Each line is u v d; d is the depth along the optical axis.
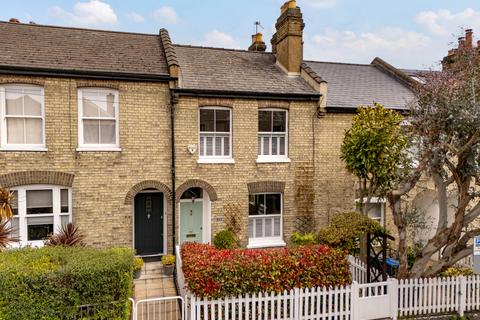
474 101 7.62
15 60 9.95
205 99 11.45
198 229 11.99
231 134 11.83
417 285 8.12
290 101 12.28
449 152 8.62
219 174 11.63
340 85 14.60
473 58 8.92
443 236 8.54
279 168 12.21
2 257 6.83
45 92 10.05
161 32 13.59
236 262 7.29
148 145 11.00
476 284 8.41
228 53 14.70
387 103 13.49
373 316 7.84
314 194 12.53
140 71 10.98
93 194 10.51
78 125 10.41
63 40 11.68
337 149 12.74
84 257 6.84
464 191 8.48
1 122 9.77
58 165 10.20
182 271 8.07
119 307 6.55
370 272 9.10
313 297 7.52
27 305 6.07
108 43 12.24
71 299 6.23
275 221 12.49
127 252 7.50
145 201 11.59
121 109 10.72
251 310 7.36
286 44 13.76
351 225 8.43
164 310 8.47
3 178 9.70
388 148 9.16
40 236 10.27
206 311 7.02
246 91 11.69
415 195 13.08
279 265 7.46
